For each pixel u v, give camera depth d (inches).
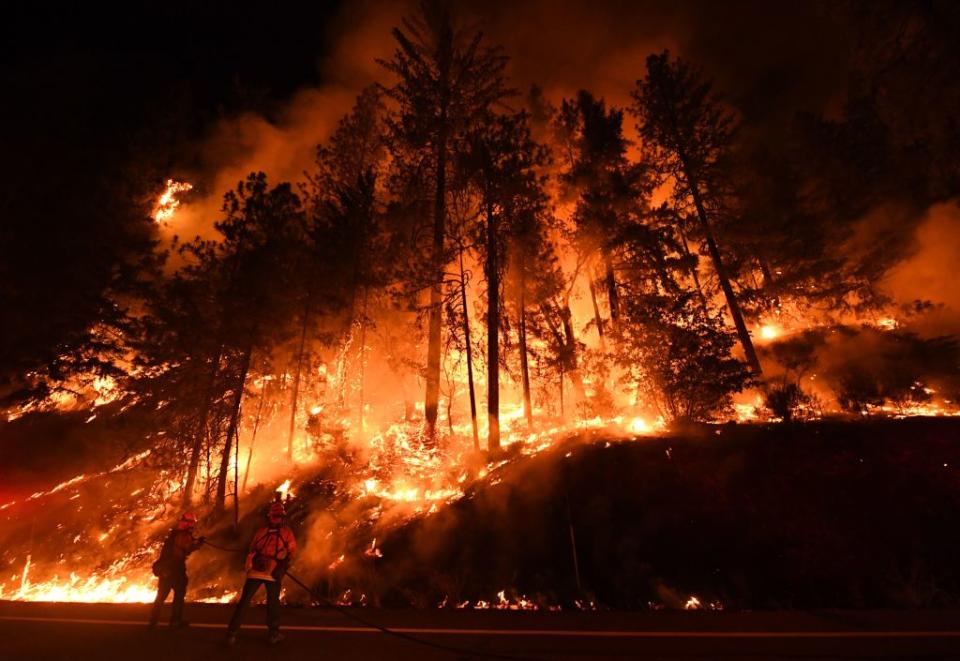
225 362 748.6
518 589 403.2
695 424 575.5
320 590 444.1
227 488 750.5
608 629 288.0
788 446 489.7
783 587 355.9
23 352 839.1
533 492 518.6
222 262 764.0
